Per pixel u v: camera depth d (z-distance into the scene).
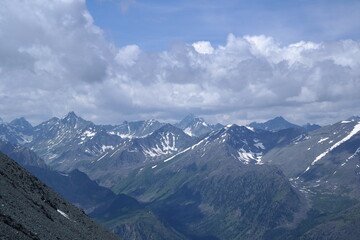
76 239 119.31
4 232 82.12
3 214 91.94
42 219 115.00
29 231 92.62
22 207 113.12
